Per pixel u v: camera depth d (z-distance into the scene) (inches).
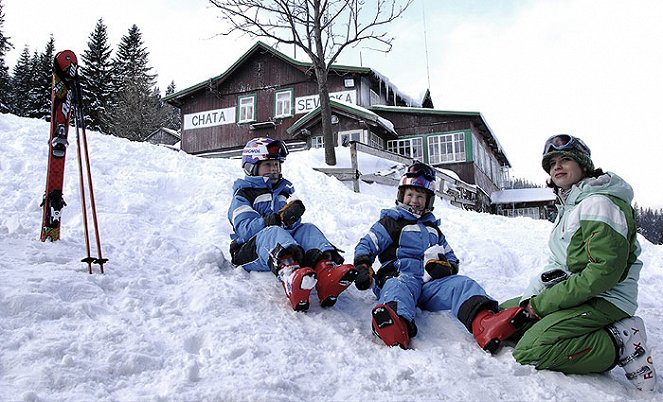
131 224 154.5
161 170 253.4
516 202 902.4
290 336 92.5
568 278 86.1
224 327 91.0
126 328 85.7
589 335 82.8
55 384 65.9
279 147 133.4
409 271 116.0
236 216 124.3
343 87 831.1
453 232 228.8
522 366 85.3
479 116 761.0
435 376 80.0
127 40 1971.0
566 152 92.4
